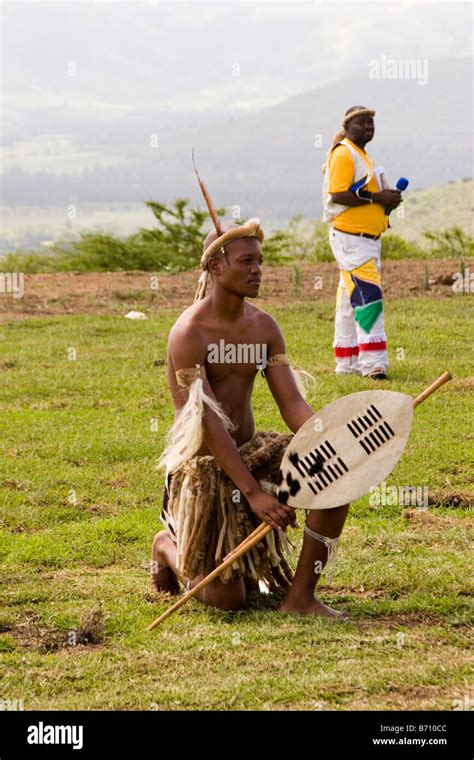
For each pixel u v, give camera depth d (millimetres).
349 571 10180
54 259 42344
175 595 9922
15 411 17625
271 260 39375
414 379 18922
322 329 23078
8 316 25531
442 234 42562
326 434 8812
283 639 8461
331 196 18984
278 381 9570
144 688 7707
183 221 37969
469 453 14602
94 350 21875
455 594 9383
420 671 7648
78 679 7980
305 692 7434
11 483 13883
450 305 25234
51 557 11133
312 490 8781
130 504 13219
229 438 8984
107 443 15617
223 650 8297
